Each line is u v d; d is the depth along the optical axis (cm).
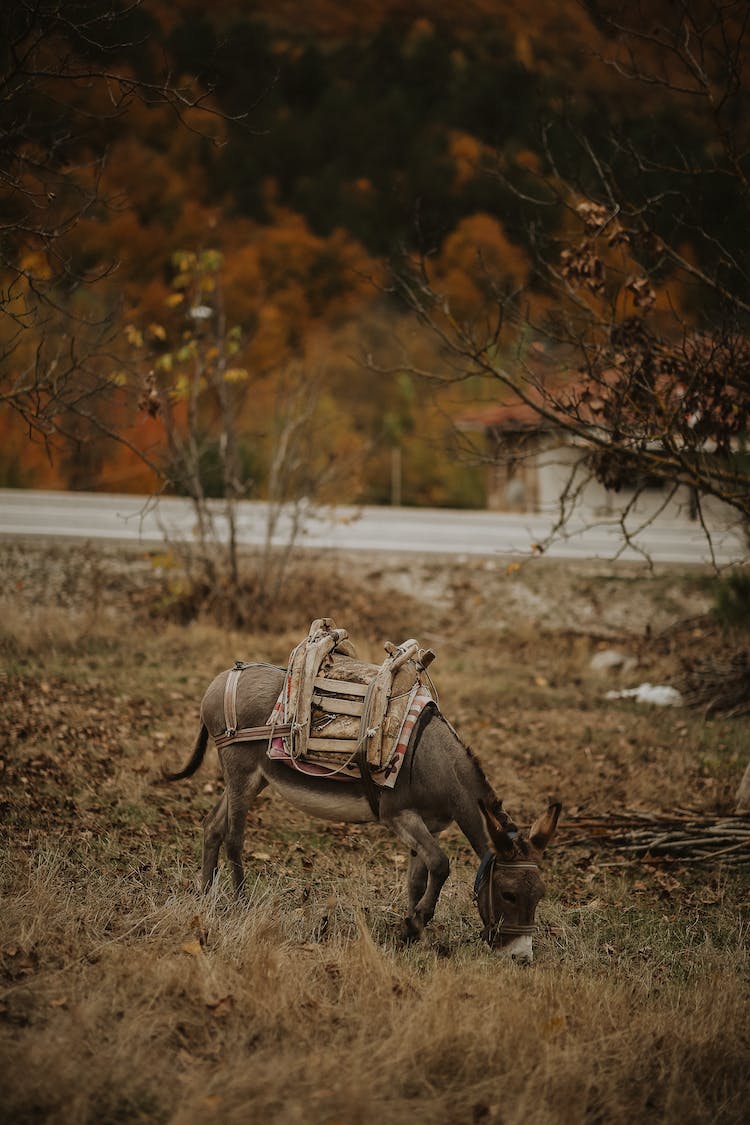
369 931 759
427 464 4006
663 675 1738
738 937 818
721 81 1159
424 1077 561
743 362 1073
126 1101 516
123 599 1944
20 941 654
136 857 861
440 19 6456
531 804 1122
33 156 1030
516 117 3012
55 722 1165
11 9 843
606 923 845
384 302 4797
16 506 2647
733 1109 577
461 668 1736
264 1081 528
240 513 2550
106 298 1755
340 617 1892
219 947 695
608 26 1153
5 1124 486
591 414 1120
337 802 750
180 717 1275
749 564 1952
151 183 3722
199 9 5966
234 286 4053
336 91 5850
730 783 1198
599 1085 572
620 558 2292
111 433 1091
